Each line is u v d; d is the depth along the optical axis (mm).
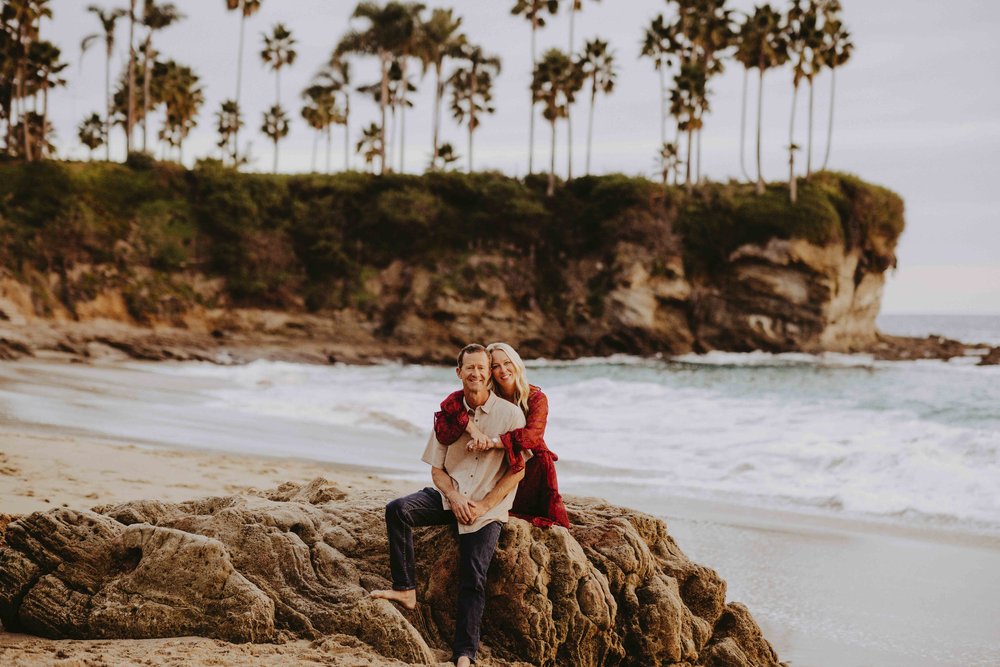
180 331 51156
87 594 4836
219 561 4793
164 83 68562
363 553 5227
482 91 71062
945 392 28469
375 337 55250
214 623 4723
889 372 44188
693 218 59844
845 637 6777
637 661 5266
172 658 4285
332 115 77250
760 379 38438
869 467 13219
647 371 45250
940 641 6695
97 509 5406
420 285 56688
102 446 12305
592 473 13648
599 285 58500
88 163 56312
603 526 5523
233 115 82438
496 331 56500
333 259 56469
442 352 53500
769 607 7449
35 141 67250
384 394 25312
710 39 62250
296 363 47781
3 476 9141
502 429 5000
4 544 5250
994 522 10422
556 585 5070
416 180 61062
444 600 5133
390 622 4730
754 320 58781
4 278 47094
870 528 10195
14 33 58281
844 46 59344
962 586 8055
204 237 54875
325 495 5848
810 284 58594
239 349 49219
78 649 4449
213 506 5406
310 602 4902
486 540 4883
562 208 61000
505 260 58594
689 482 12875
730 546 9359
